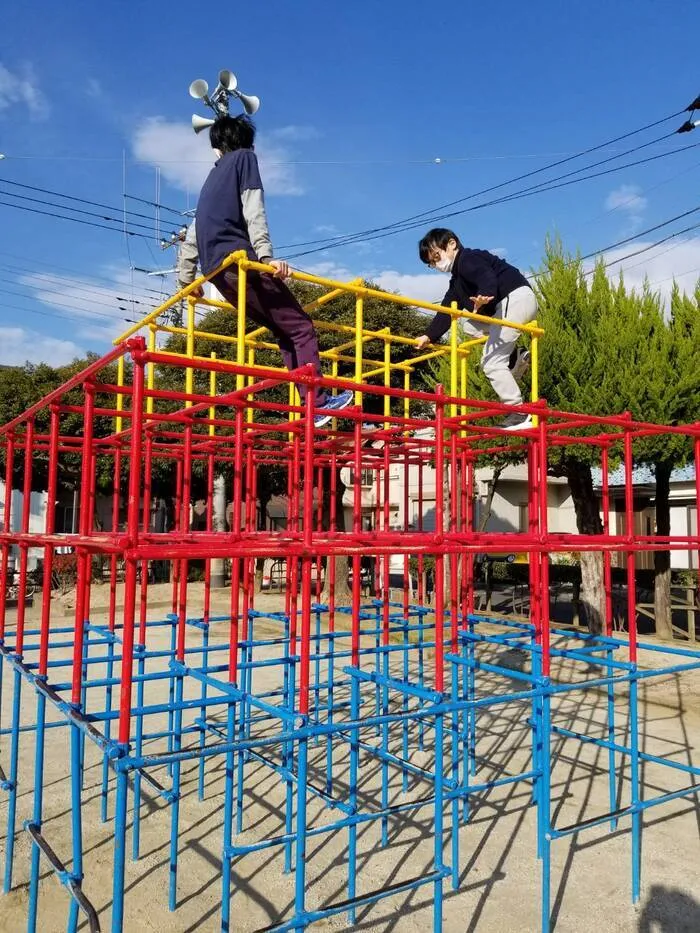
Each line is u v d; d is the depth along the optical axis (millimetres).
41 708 3238
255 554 2559
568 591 17703
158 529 21750
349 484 16688
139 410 2352
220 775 5445
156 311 4418
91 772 5418
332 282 4012
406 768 5074
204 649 5371
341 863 4078
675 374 9578
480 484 20781
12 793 3740
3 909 3537
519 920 3531
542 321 9984
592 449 9719
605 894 3797
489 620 5711
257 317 4188
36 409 3750
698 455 4512
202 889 3770
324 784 5285
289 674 5367
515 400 4973
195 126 4121
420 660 6238
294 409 3451
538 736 4828
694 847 4344
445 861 4121
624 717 7125
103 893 3699
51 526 3789
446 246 4980
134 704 7410
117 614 13531
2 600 4316
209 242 3822
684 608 11188
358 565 3814
